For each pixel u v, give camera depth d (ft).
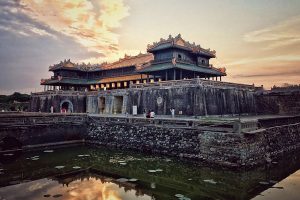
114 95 177.06
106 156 102.47
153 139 105.19
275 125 108.78
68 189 66.49
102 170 84.17
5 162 93.45
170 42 162.30
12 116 111.04
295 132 119.75
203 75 188.34
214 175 77.66
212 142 87.20
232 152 81.97
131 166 87.92
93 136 130.31
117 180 74.13
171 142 99.04
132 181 73.41
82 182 72.33
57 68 234.58
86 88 246.47
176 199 60.23
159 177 76.64
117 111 178.19
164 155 100.22
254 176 77.46
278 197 61.41
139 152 107.96
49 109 195.31
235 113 149.18
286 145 107.55
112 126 122.62
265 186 69.15
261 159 88.22
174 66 150.20
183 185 70.03
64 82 226.58
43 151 112.68
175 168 84.84
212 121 88.94
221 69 192.65
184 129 95.76
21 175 78.38
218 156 85.25
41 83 239.71
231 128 83.76
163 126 102.42
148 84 150.92
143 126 109.91
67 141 126.82
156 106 144.25
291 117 125.80
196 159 90.43
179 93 132.87
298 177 77.56
